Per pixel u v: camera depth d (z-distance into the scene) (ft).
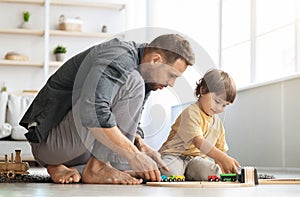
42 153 6.29
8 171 6.84
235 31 15.60
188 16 18.83
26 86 20.97
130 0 22.22
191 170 6.97
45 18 20.88
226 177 6.13
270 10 13.50
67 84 6.03
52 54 21.40
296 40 12.18
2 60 20.13
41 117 6.09
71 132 6.07
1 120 15.96
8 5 21.16
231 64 15.74
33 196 4.36
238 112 13.79
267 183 6.27
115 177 5.89
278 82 11.90
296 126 11.16
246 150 13.38
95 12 21.99
